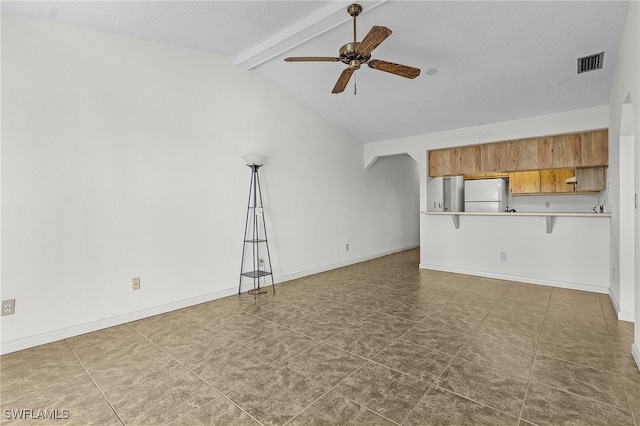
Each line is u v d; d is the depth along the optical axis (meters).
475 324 2.89
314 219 5.01
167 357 2.37
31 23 2.55
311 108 4.93
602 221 3.83
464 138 4.83
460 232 4.96
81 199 2.80
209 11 2.78
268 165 4.32
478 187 5.80
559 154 4.19
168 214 3.36
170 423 1.65
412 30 2.91
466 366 2.16
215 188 3.75
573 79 3.37
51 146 2.65
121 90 3.03
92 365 2.27
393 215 6.93
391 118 4.82
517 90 3.69
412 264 5.73
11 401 1.86
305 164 4.85
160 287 3.30
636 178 2.18
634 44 2.14
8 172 2.46
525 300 3.58
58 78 2.68
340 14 2.76
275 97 4.39
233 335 2.75
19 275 2.52
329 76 4.02
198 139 3.60
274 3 2.73
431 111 4.43
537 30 2.77
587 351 2.35
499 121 4.50
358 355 2.34
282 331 2.81
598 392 1.85
